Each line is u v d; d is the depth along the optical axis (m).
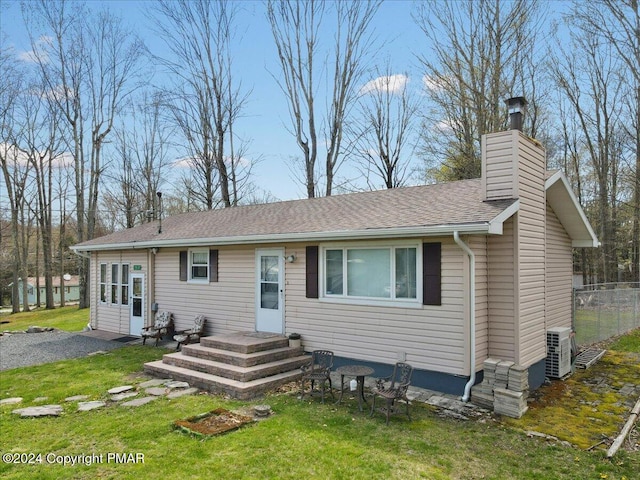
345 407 6.66
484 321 7.39
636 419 6.29
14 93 26.67
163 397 7.23
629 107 19.78
